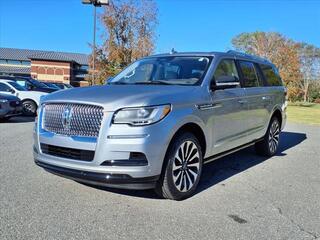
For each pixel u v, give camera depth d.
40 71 84.06
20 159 7.03
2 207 4.56
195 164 5.25
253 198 5.27
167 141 4.61
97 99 4.60
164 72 6.02
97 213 4.48
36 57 83.94
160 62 6.29
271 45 58.84
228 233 4.10
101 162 4.42
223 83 5.64
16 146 8.38
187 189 5.10
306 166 7.35
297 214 4.72
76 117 4.63
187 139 5.00
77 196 5.03
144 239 3.88
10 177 5.80
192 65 5.96
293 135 12.14
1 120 14.03
